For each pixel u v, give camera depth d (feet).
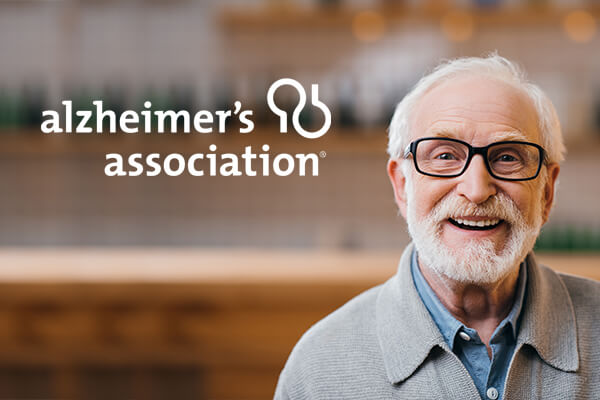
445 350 2.87
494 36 10.34
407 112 3.09
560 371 2.87
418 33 10.33
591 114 9.68
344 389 3.03
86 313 7.07
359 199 10.64
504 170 2.84
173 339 7.09
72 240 10.74
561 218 10.38
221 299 7.03
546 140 2.98
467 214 2.78
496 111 2.83
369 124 9.34
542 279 3.09
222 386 7.17
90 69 10.56
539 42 10.29
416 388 2.90
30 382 7.19
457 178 2.81
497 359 2.90
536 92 3.02
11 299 7.02
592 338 3.00
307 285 6.99
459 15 9.56
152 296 7.02
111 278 7.02
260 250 10.25
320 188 10.66
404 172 3.08
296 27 10.41
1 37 10.48
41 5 10.44
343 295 7.00
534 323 2.89
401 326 3.03
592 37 10.22
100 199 10.74
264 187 10.68
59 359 7.13
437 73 3.02
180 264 7.82
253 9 9.74
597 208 10.32
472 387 2.82
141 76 10.54
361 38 10.39
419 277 3.15
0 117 9.35
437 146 2.89
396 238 10.61
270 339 7.06
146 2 10.51
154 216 10.72
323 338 3.23
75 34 10.48
